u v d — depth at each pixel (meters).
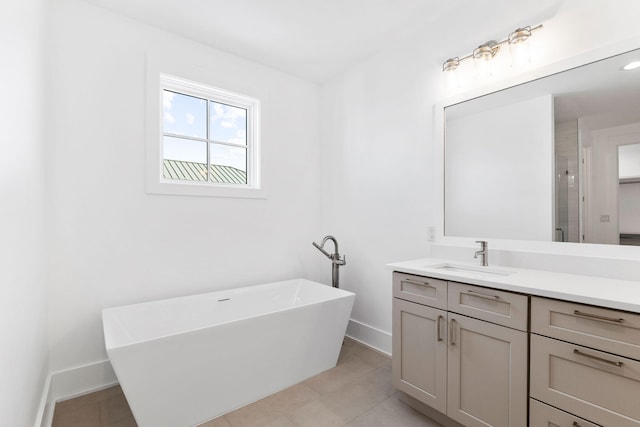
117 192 2.09
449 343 1.57
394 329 1.86
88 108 1.99
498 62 1.89
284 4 2.03
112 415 1.72
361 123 2.80
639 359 1.02
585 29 1.55
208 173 2.62
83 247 1.97
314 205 3.19
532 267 1.73
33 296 1.42
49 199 1.85
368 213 2.74
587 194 1.57
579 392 1.14
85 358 1.96
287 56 2.69
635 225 1.43
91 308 2.00
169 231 2.31
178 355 1.56
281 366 1.97
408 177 2.41
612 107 1.49
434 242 2.23
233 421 1.68
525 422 1.29
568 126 1.62
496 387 1.38
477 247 1.99
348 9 2.08
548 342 1.23
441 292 1.61
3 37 0.99
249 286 2.65
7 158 1.01
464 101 2.06
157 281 2.25
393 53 2.51
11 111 1.07
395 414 1.75
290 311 1.97
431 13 2.14
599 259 1.50
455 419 1.53
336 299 2.20
